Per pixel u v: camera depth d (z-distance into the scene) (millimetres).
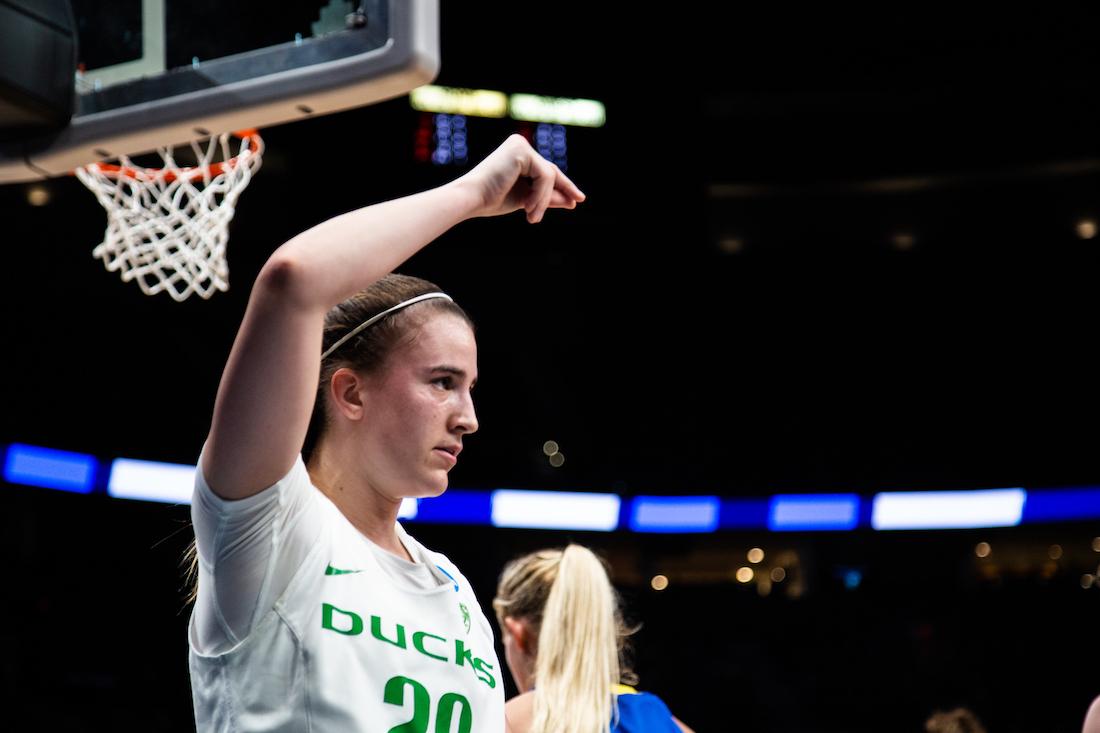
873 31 9977
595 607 2471
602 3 9727
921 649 12211
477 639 1418
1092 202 10164
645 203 10016
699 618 12703
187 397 10750
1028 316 11703
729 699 12156
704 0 9805
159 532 11086
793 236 10500
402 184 9508
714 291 11625
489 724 1368
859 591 12609
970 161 10367
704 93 10086
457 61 9562
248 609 1240
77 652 10461
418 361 1391
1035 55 9914
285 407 1187
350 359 1401
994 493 11625
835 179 10469
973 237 10500
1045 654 12078
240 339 1188
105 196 4070
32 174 3369
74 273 10109
